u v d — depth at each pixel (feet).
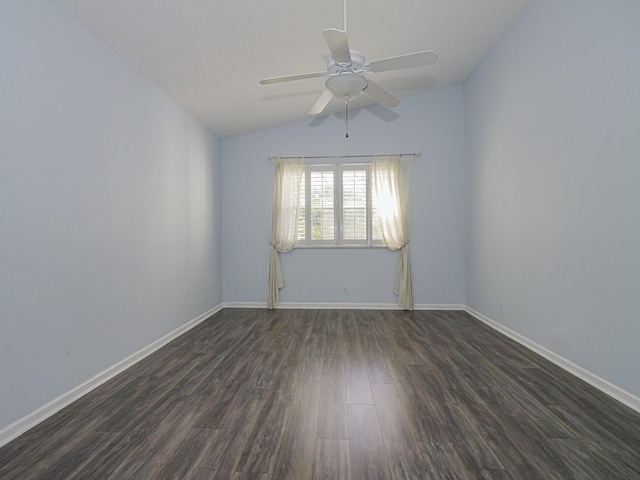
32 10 6.66
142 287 10.36
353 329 13.41
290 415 6.84
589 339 8.23
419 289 16.99
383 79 14.98
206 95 12.59
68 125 7.55
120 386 8.29
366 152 17.19
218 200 17.06
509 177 12.05
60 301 7.27
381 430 6.28
